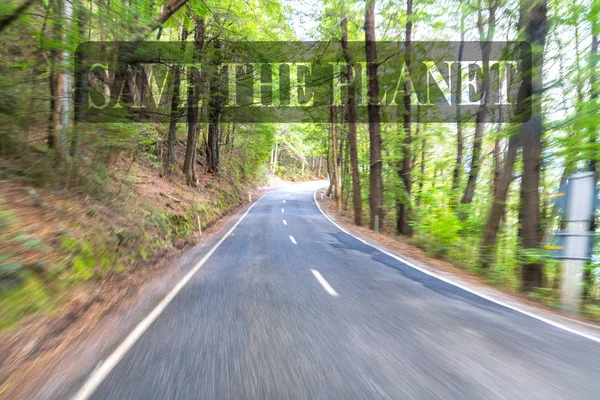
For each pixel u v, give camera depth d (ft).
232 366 11.25
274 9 44.91
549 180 38.83
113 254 24.18
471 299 19.69
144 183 46.47
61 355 12.28
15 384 10.41
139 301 18.69
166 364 11.39
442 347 12.90
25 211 20.53
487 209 43.68
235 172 112.27
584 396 9.75
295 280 23.02
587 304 21.48
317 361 11.63
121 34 24.26
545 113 25.73
